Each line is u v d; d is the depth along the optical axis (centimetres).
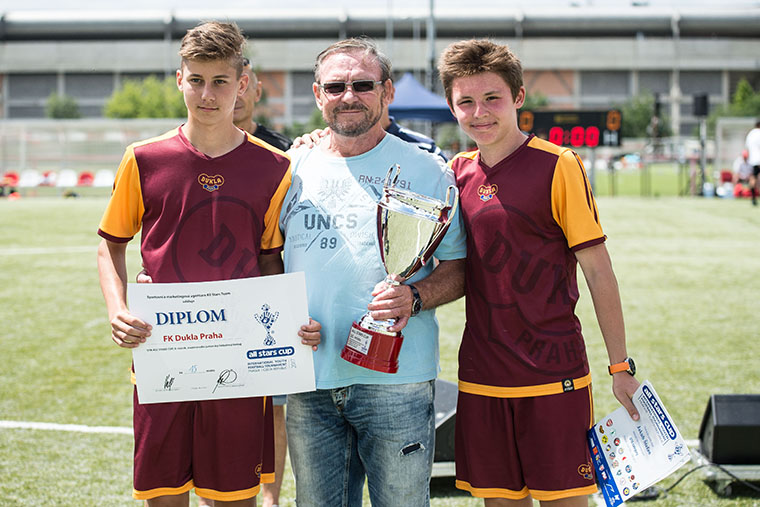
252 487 219
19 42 5709
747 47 5738
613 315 216
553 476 215
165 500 220
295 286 211
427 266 229
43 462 340
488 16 5541
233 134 217
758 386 453
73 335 586
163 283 210
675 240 1141
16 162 2580
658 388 450
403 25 5600
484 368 221
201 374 213
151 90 4841
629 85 5784
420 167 222
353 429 229
